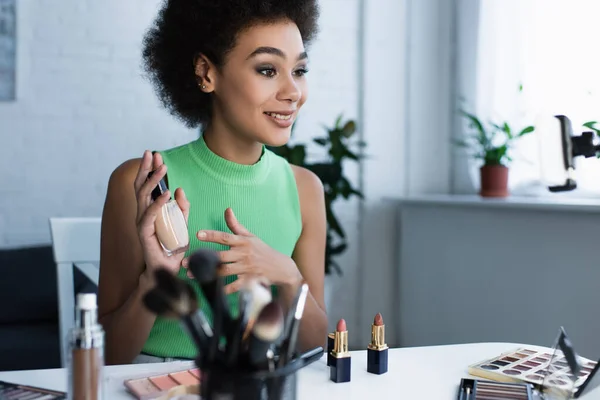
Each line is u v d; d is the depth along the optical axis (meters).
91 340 0.67
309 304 1.13
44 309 2.44
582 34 2.30
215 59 1.07
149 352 1.09
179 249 0.97
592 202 1.95
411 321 2.81
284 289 1.05
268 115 1.06
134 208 1.11
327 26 2.93
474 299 2.42
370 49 2.93
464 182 2.92
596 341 1.92
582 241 1.96
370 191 2.95
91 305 0.68
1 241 2.62
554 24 2.40
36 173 2.64
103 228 1.14
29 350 2.09
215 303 0.56
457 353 1.01
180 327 1.08
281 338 0.61
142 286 0.99
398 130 2.97
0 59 2.55
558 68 2.38
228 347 0.56
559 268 2.05
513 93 2.57
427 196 2.74
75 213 2.70
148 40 1.22
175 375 0.83
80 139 2.68
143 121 2.76
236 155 1.14
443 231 2.59
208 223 1.13
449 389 0.84
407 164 2.99
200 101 1.16
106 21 2.68
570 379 0.78
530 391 0.81
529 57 2.50
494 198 2.42
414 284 2.78
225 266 1.01
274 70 1.05
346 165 2.96
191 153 1.15
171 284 0.54
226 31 1.04
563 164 0.94
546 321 2.10
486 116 2.70
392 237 2.99
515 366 0.91
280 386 0.57
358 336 3.01
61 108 2.65
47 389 0.78
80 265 1.98
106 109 2.71
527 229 2.17
